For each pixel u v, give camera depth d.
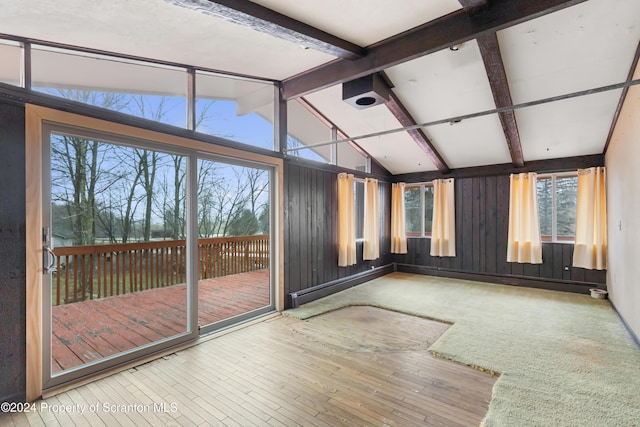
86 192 2.71
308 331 3.50
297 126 4.72
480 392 2.30
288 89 4.11
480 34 2.48
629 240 3.44
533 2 2.25
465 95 3.94
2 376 2.10
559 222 5.55
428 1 2.38
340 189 5.38
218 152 3.47
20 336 2.17
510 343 3.14
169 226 3.24
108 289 3.27
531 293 5.21
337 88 4.26
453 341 3.19
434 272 6.68
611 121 4.14
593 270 5.13
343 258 5.34
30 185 2.21
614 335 3.35
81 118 2.46
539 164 5.54
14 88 2.15
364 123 5.06
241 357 2.87
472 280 6.23
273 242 4.23
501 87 3.36
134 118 2.78
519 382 2.40
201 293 4.84
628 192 3.46
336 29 2.71
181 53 2.89
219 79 3.68
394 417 2.02
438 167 6.22
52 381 2.32
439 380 2.47
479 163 6.05
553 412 2.04
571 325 3.67
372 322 3.81
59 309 3.20
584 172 5.12
